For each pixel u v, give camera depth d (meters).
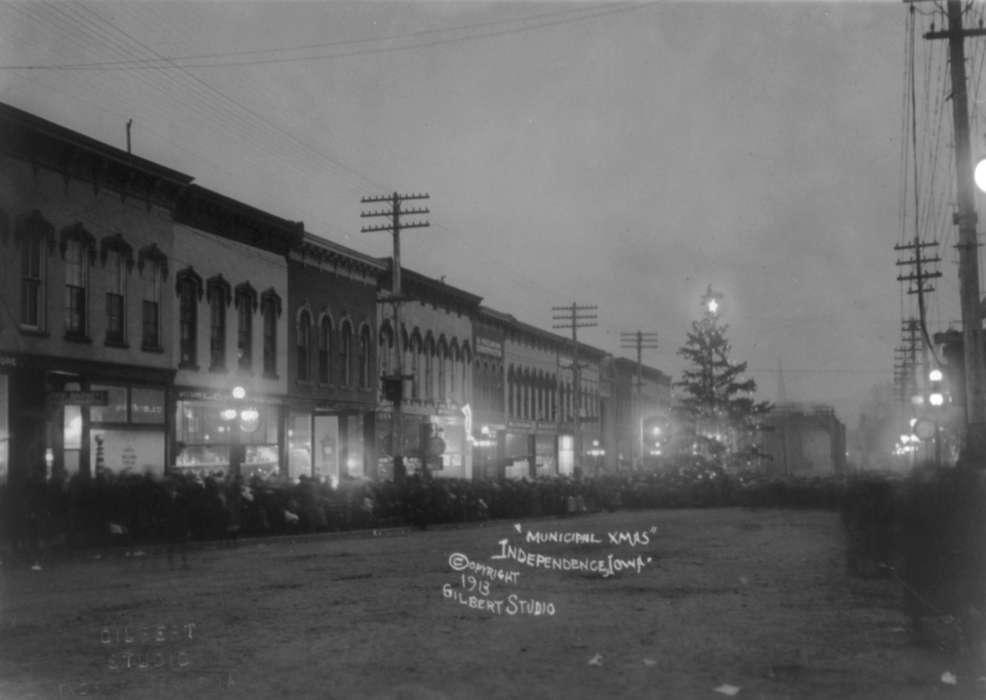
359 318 46.88
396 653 10.54
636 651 10.62
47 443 27.28
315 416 43.22
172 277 33.25
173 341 33.25
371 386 47.75
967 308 19.86
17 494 21.97
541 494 44.78
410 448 50.88
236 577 17.80
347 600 14.68
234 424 33.78
